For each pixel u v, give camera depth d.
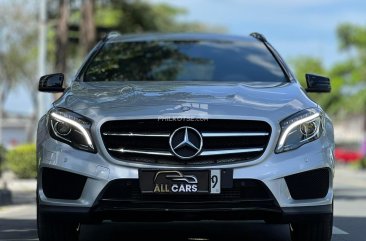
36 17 37.88
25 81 42.94
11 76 42.06
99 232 6.89
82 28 22.16
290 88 5.53
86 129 4.84
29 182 16.31
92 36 22.02
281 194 4.76
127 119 4.81
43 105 19.36
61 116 4.95
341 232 7.36
